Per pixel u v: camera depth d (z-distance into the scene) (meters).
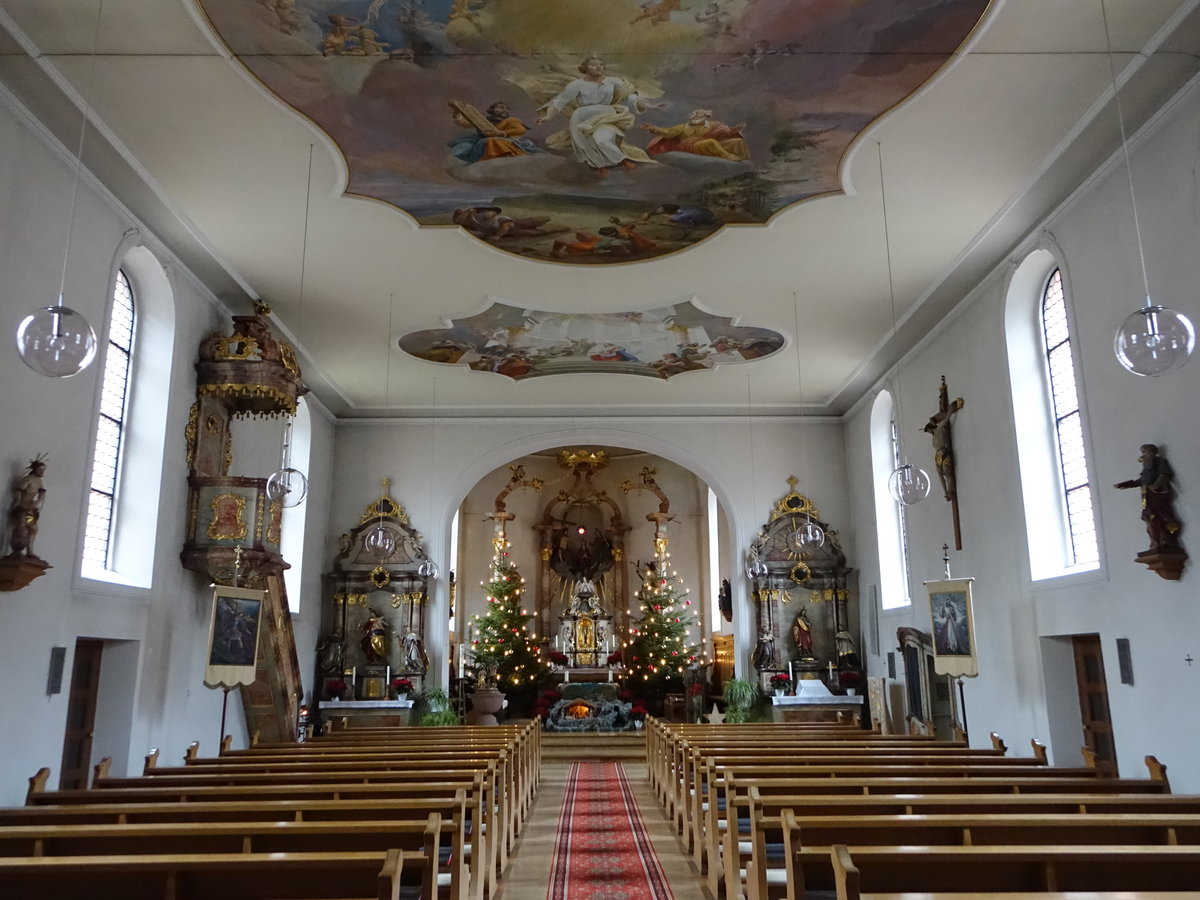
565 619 27.88
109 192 10.93
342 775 8.85
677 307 15.31
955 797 6.63
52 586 9.77
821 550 21.36
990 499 13.84
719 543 28.39
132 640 11.67
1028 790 8.13
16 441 9.12
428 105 9.59
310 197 11.44
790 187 11.37
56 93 9.10
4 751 8.91
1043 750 10.07
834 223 12.34
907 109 9.67
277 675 15.66
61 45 8.47
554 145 10.40
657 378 19.47
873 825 5.45
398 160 10.63
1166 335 6.69
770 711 20.41
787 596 21.27
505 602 26.31
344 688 19.77
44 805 7.90
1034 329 13.14
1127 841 5.59
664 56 8.82
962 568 14.98
